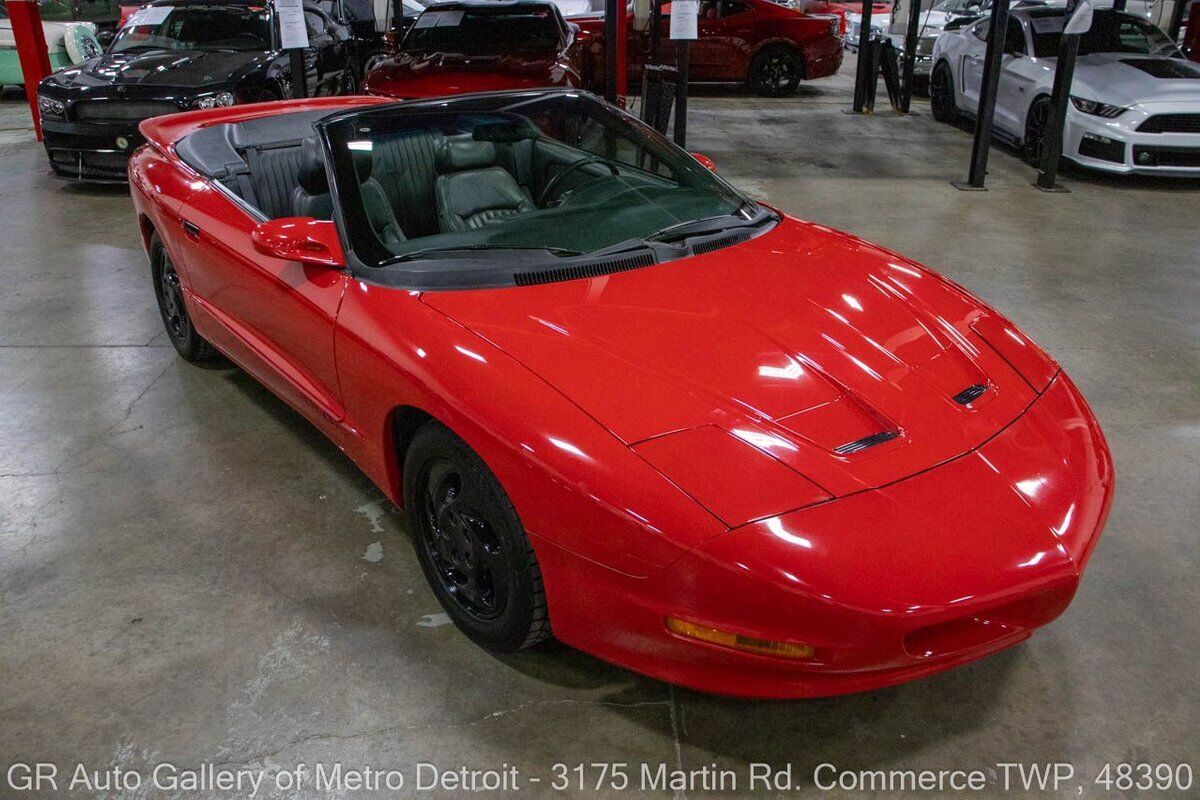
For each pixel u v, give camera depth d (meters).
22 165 7.93
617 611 1.82
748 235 2.74
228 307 3.14
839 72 15.32
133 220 6.30
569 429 1.85
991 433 1.97
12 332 4.34
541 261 2.42
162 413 3.52
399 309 2.28
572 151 2.97
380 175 2.65
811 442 1.85
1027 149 8.27
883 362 2.12
